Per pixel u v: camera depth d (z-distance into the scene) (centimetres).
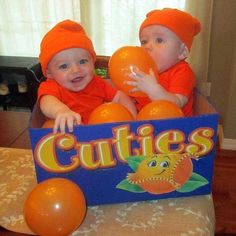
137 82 62
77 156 48
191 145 49
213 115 48
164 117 51
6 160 69
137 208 54
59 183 46
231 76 184
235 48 179
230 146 189
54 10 207
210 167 52
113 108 53
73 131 46
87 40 67
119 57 63
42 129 45
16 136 82
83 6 200
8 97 224
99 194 52
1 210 55
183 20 70
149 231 49
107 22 203
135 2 193
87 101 75
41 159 47
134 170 50
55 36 65
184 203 55
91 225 51
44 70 70
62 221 44
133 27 200
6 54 228
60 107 58
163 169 51
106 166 49
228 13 181
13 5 213
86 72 68
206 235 49
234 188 154
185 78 71
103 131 46
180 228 50
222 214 138
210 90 200
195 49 184
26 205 46
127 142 47
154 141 48
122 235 49
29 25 216
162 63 71
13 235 50
